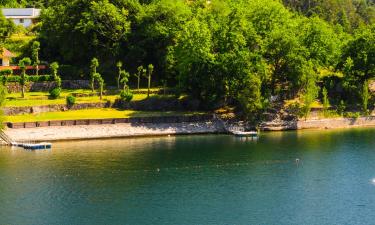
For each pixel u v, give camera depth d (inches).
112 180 5064.0
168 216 4301.2
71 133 6525.6
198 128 7017.7
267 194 4776.1
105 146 6210.6
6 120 6427.2
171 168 5418.3
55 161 5561.0
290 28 7864.2
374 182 5078.7
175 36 7760.8
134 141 6510.8
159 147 6200.8
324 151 6092.5
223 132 7047.2
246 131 7081.7
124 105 7258.9
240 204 4549.7
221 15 7829.7
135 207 4463.6
